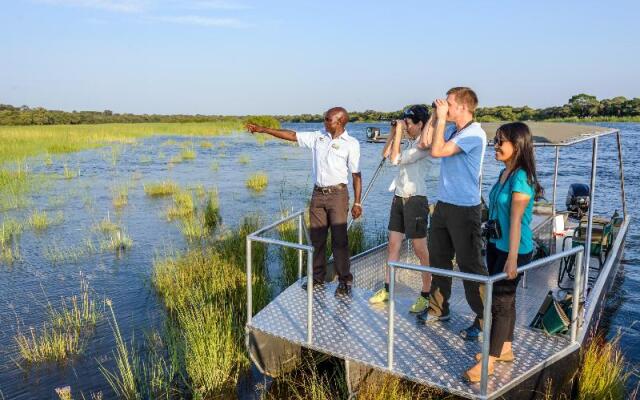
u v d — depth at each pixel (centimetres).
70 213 1309
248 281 480
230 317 571
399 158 480
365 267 636
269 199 1509
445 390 364
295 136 529
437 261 438
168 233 1096
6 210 1345
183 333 593
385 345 425
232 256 834
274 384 497
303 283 558
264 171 2189
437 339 430
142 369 529
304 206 1385
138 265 875
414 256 707
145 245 1002
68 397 461
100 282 795
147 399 478
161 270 799
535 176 357
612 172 2059
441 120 377
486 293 343
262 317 485
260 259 846
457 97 392
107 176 2003
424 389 402
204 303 657
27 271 852
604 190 1617
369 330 452
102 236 1075
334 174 512
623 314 673
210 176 2027
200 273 774
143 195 1577
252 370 525
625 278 802
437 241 432
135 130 5459
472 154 395
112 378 514
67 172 1970
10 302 717
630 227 1131
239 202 1463
